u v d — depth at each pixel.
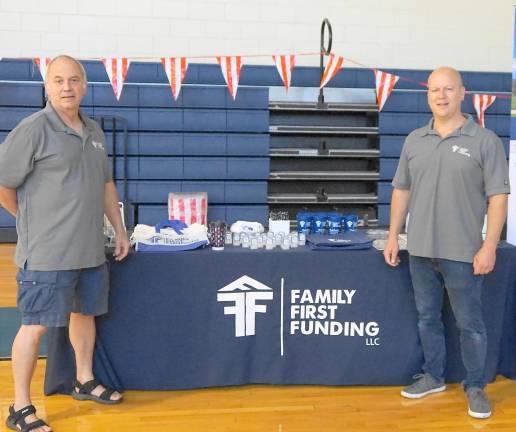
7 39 6.22
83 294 2.58
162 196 5.92
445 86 2.48
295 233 3.06
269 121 5.98
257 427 2.56
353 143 6.14
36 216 2.36
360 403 2.79
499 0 6.72
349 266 2.87
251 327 2.88
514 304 2.97
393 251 2.79
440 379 2.89
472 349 2.67
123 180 5.88
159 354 2.86
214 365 2.89
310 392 2.91
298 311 2.89
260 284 2.86
